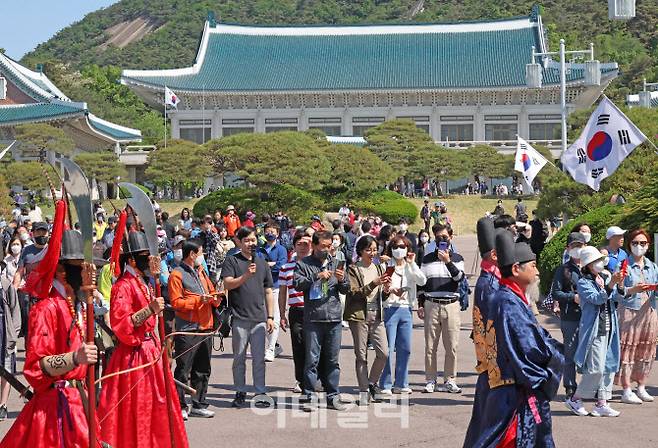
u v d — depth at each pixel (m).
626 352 12.62
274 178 57.53
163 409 8.58
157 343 8.94
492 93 93.38
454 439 10.56
